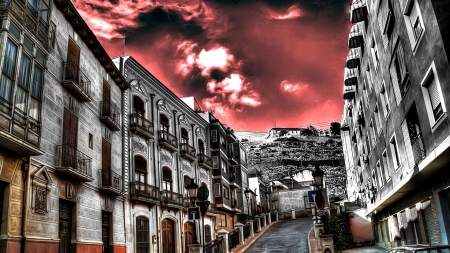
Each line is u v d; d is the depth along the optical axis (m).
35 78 11.77
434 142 13.07
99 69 18.61
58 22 14.62
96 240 16.02
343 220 29.94
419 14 13.02
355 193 40.38
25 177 11.49
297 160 79.06
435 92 12.97
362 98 27.22
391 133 19.53
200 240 28.23
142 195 20.72
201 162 30.78
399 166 18.61
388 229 25.77
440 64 11.81
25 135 10.81
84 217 15.18
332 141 82.56
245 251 23.95
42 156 12.60
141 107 23.55
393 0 15.99
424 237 17.36
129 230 19.62
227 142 39.25
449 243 14.07
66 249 13.81
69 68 14.79
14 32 10.59
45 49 12.36
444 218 14.44
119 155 20.08
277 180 74.81
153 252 21.64
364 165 30.89
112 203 18.20
